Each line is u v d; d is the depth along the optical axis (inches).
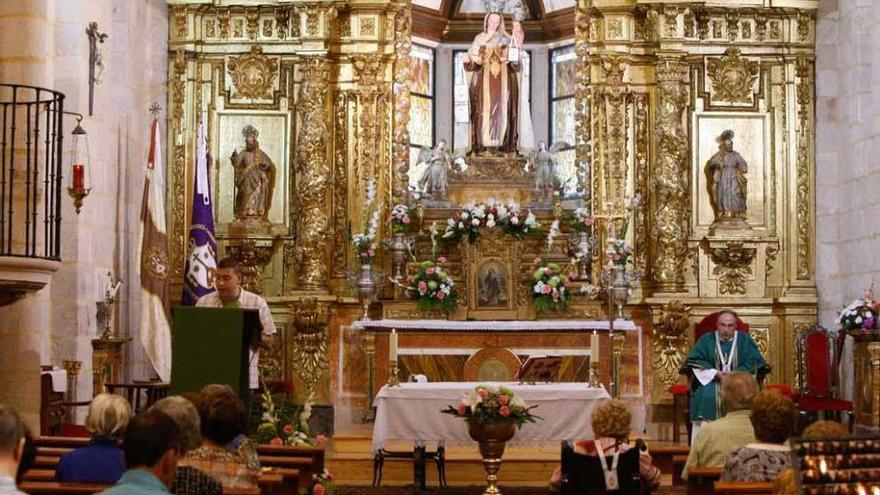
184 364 491.5
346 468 789.9
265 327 569.6
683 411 948.0
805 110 1007.0
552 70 1120.2
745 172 997.8
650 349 980.6
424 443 713.0
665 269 979.3
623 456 438.3
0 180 642.2
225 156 1003.9
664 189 981.2
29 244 623.8
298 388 975.6
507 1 1099.9
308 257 975.0
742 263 1001.5
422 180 1017.5
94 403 391.2
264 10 1001.5
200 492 332.2
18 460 262.2
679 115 990.4
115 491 276.5
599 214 1004.6
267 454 528.7
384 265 996.6
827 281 994.7
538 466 774.5
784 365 989.8
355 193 1005.2
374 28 1007.6
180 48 999.6
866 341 859.4
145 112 964.6
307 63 985.5
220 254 991.0
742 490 366.9
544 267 959.6
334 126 1008.2
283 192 1003.9
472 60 1024.2
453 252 994.7
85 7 793.6
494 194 1011.3
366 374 971.3
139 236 901.8
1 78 650.8
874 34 925.2
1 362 644.7
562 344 931.3
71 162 744.3
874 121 925.2
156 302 865.5
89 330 792.3
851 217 971.9
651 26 1006.4
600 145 1011.3
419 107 1104.2
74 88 773.3
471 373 900.6
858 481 277.1
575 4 1054.4
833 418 907.4
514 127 1020.5
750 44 1008.9
